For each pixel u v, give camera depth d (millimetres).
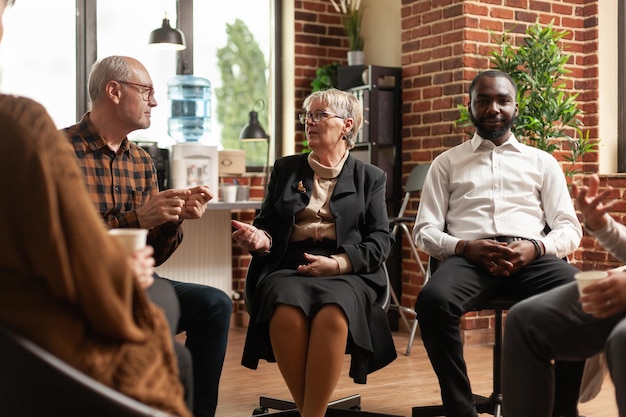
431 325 2727
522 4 4918
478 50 4805
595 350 2096
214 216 5316
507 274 2824
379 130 5203
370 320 2719
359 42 5555
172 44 4980
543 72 4508
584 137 5051
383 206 2928
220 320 2627
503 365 2197
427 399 3492
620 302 1844
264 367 4168
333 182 2895
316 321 2570
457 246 2957
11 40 5059
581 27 5070
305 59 5801
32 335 1349
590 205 2049
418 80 5152
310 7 5805
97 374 1358
